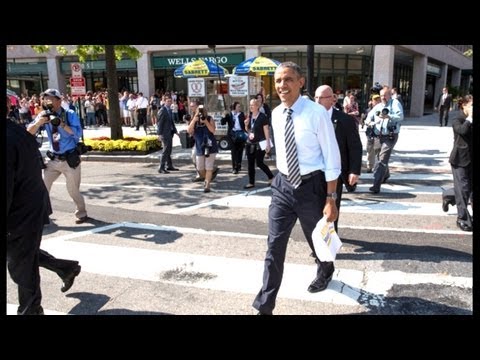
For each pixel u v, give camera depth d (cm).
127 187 895
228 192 824
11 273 326
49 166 609
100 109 2383
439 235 548
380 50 2216
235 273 443
